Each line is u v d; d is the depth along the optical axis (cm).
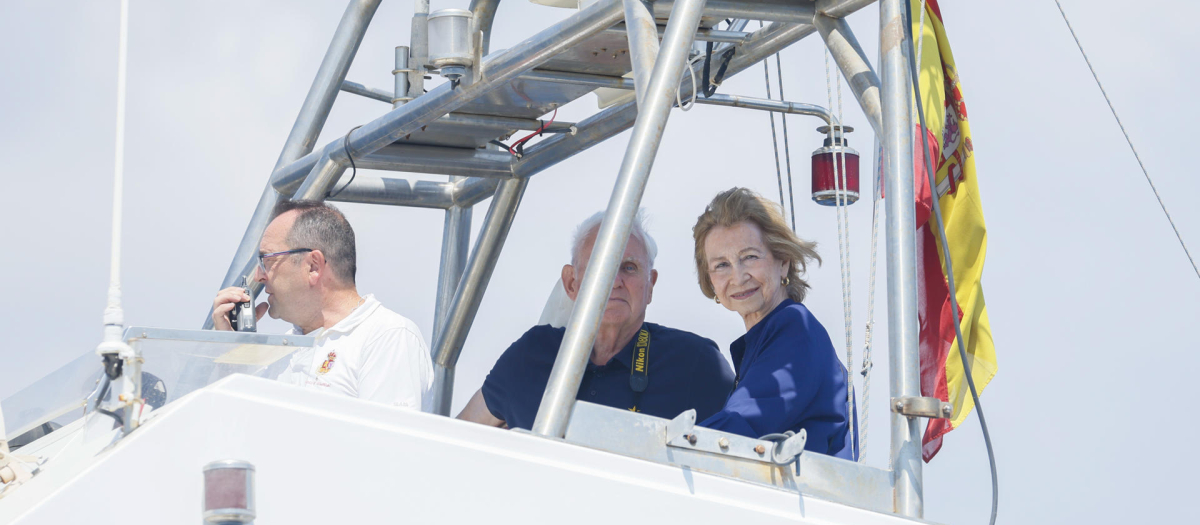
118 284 652
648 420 733
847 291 1088
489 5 1389
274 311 1212
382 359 1145
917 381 820
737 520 692
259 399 601
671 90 826
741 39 1248
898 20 932
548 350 1438
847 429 1080
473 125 1432
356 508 604
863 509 747
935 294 1120
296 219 1198
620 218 777
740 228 1168
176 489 577
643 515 667
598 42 1201
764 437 765
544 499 645
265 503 589
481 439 643
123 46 714
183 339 671
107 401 632
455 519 623
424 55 1302
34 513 561
